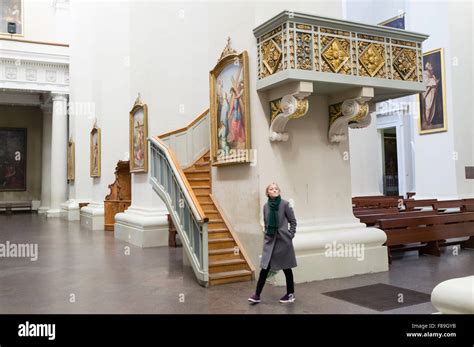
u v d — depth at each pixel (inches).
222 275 235.6
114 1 534.3
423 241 298.8
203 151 386.3
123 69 542.0
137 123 428.1
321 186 259.4
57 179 791.1
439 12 477.4
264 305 190.9
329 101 260.5
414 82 247.6
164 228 393.7
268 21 222.7
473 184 472.1
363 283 228.7
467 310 75.1
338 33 226.2
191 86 417.7
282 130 243.1
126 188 532.4
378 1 721.6
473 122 478.3
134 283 239.9
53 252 357.1
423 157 494.0
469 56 482.0
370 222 303.9
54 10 864.3
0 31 813.9
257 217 246.8
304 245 236.2
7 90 791.7
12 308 193.2
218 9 286.0
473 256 307.1
